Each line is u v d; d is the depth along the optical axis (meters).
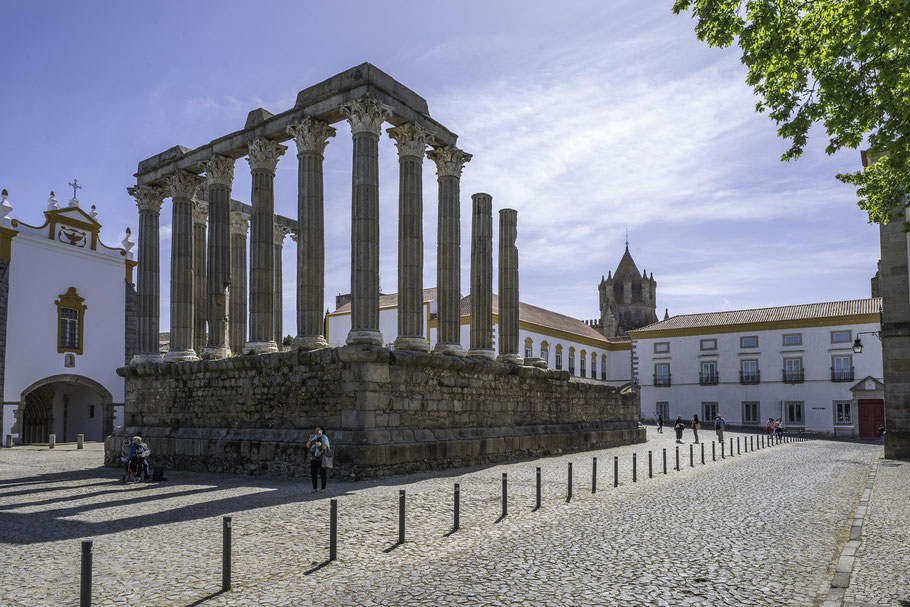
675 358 67.69
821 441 49.16
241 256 31.14
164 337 56.56
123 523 12.83
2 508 15.28
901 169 11.17
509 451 25.89
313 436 17.14
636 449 33.53
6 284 41.53
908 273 26.98
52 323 44.12
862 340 58.94
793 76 10.77
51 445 39.75
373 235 21.34
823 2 10.29
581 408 33.12
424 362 21.97
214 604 7.79
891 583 8.23
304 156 22.86
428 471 21.28
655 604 7.70
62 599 7.96
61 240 45.03
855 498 16.02
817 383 60.56
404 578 8.80
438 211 25.58
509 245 29.50
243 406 23.08
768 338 63.28
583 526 12.27
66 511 14.56
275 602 7.84
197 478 21.09
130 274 49.56
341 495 15.70
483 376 25.45
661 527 12.17
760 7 10.25
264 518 12.85
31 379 42.59
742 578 8.74
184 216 27.56
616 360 74.56
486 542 10.89
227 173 26.12
